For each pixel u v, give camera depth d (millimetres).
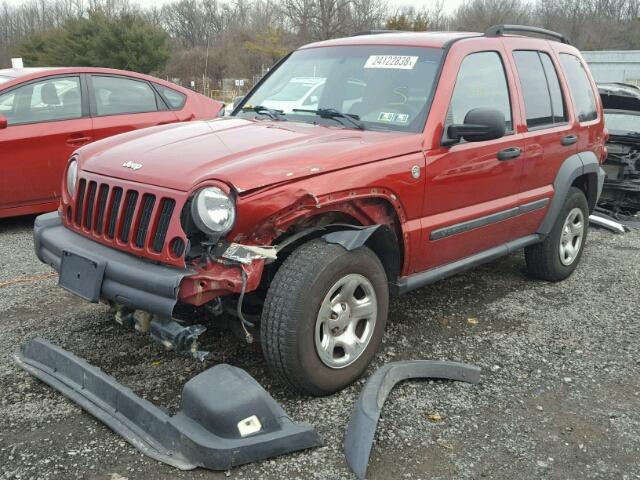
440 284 5586
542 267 5574
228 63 42062
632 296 5426
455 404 3531
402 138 3854
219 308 3295
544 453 3121
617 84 9625
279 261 3502
